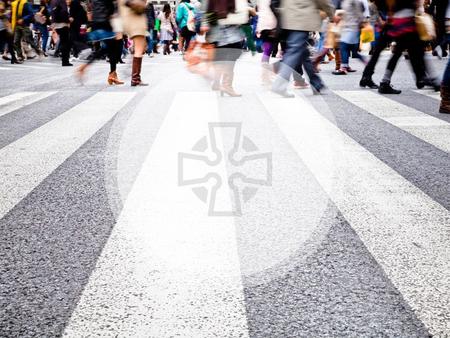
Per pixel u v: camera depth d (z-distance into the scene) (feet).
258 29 28.32
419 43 26.68
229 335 6.67
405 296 7.57
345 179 12.77
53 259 8.81
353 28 36.60
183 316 7.08
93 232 9.82
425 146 16.08
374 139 16.90
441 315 7.09
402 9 26.17
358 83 31.65
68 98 25.66
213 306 7.31
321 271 8.29
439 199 11.58
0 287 7.95
